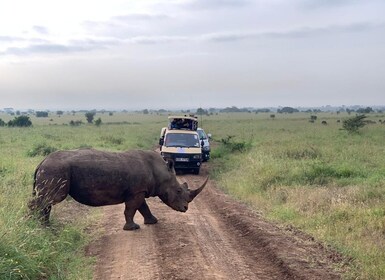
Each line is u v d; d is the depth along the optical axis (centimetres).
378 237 931
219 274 738
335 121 8194
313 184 1529
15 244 712
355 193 1287
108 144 3409
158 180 1082
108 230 1045
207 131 5669
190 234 998
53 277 719
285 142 3166
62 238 901
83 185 967
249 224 1048
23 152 2502
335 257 820
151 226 1081
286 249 855
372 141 3241
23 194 1041
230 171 2038
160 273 743
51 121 10712
